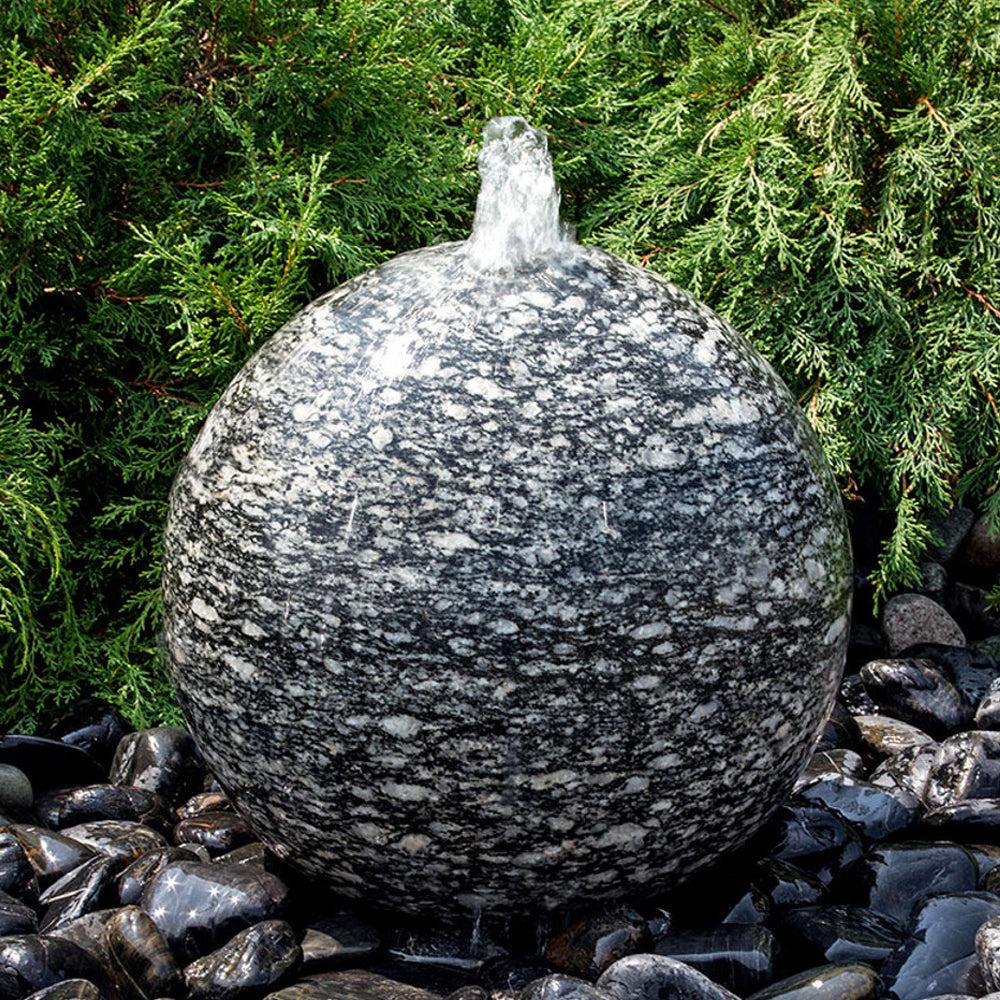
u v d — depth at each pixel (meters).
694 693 1.98
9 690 3.45
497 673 1.91
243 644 2.04
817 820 2.65
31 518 3.07
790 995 2.05
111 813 2.83
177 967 2.17
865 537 4.41
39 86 3.21
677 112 4.52
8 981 2.03
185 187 3.90
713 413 2.06
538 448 1.94
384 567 1.93
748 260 4.12
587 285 2.14
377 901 2.21
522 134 2.14
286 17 3.79
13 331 3.48
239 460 2.10
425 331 2.05
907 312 4.18
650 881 2.18
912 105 4.27
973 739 3.03
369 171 3.99
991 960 2.14
